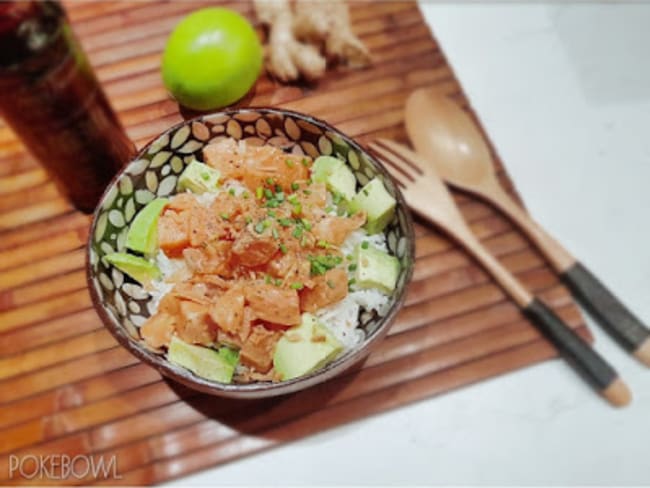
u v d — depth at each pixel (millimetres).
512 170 324
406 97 336
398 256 271
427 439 275
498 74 346
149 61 338
